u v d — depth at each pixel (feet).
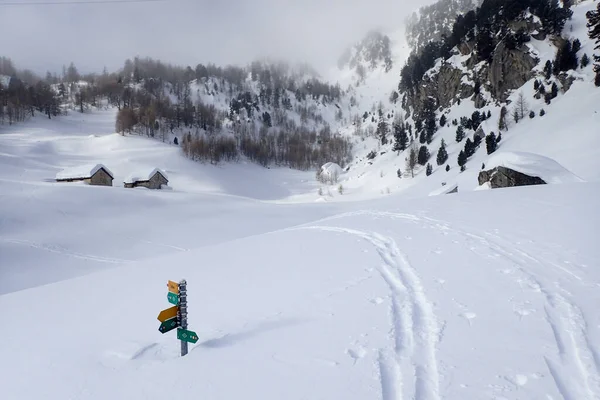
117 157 368.48
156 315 27.40
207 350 19.12
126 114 459.32
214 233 149.89
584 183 64.13
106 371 19.06
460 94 344.69
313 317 21.47
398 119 485.15
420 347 16.69
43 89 524.11
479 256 29.76
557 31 287.07
